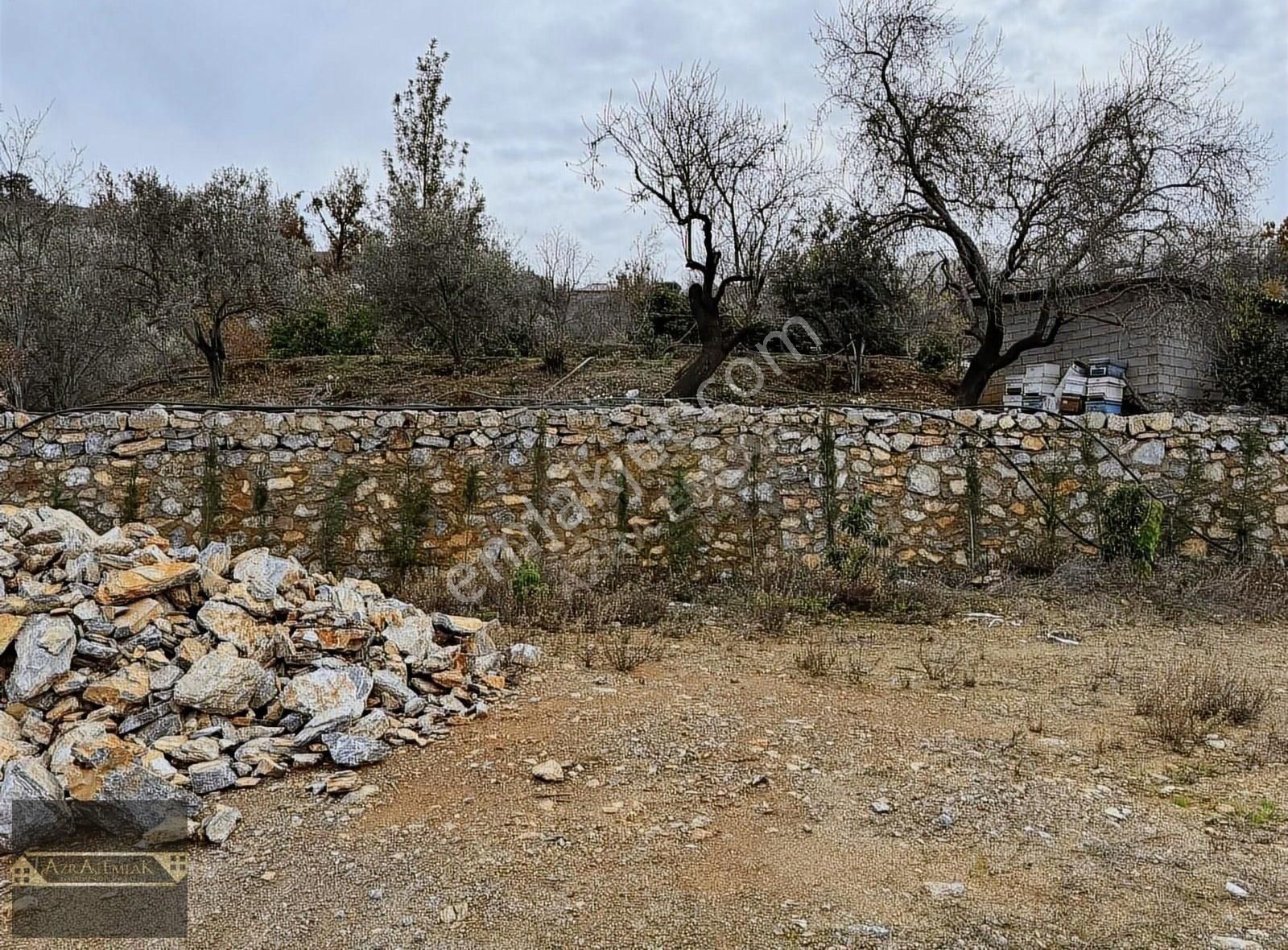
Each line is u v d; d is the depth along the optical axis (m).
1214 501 9.52
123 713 4.40
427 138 27.06
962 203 14.03
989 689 5.71
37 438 9.09
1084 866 3.38
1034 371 14.63
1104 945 2.85
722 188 14.09
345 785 4.09
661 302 19.08
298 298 18.34
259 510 9.04
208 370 17.36
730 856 3.46
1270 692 5.61
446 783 4.19
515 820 3.79
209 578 5.37
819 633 7.30
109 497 9.01
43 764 3.95
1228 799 4.01
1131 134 12.94
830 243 15.30
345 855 3.49
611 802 3.97
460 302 16.80
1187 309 12.77
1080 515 9.49
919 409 9.69
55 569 4.95
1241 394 13.59
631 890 3.20
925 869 3.37
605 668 6.12
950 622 7.70
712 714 5.12
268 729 4.52
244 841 3.63
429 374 16.58
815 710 5.24
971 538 9.40
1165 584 8.58
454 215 17.47
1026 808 3.90
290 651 5.03
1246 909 3.07
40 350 13.45
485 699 5.40
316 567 9.01
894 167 14.48
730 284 16.05
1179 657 6.56
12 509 5.62
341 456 9.16
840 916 3.02
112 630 4.66
